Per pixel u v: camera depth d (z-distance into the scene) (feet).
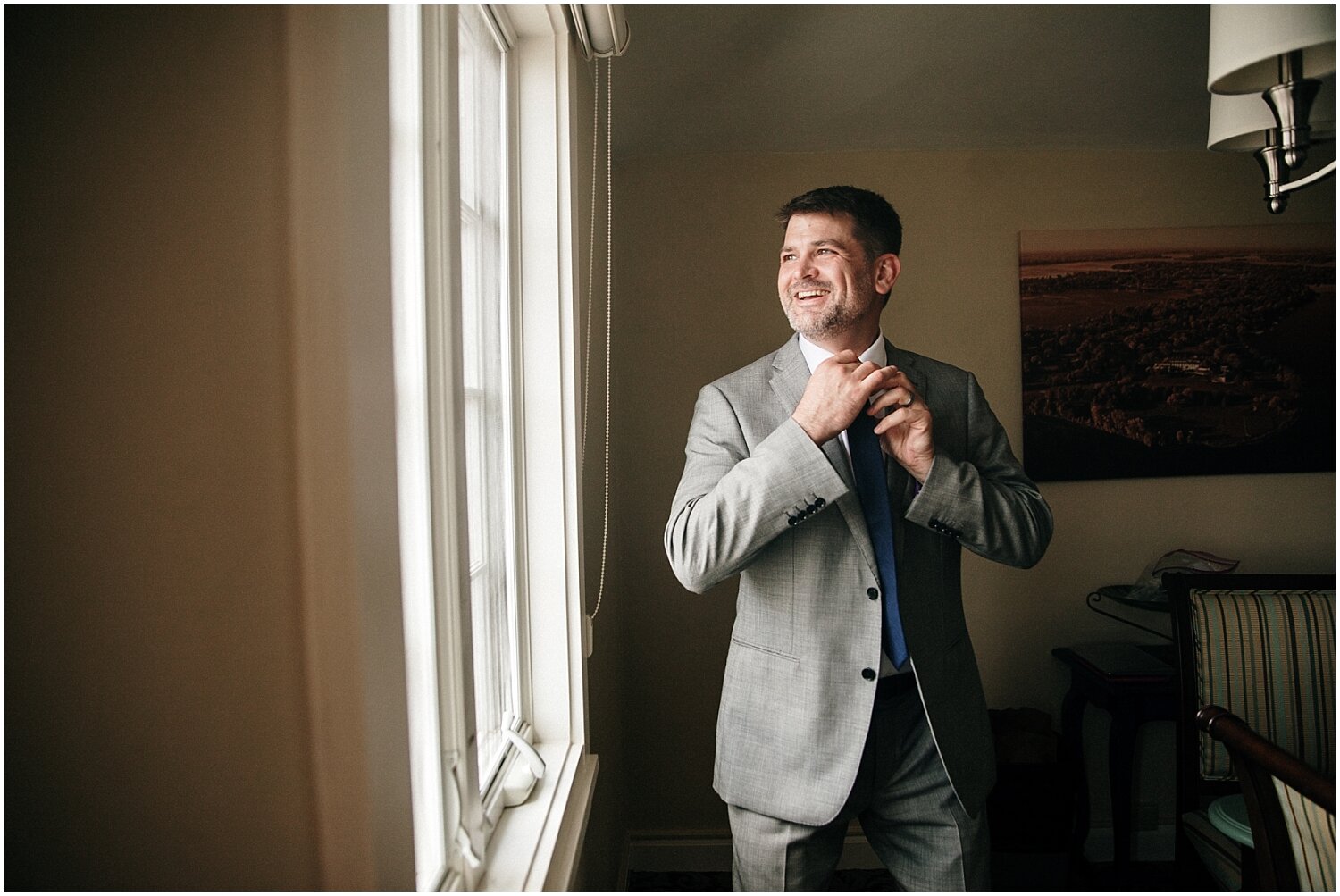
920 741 4.95
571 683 4.92
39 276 1.45
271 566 1.49
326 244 1.52
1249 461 9.52
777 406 5.19
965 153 9.59
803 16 7.04
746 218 9.53
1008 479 5.45
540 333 4.85
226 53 1.47
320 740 1.50
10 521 1.46
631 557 9.53
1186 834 7.07
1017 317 9.63
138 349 1.47
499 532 4.38
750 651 4.97
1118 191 9.61
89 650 1.48
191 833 1.50
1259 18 3.82
